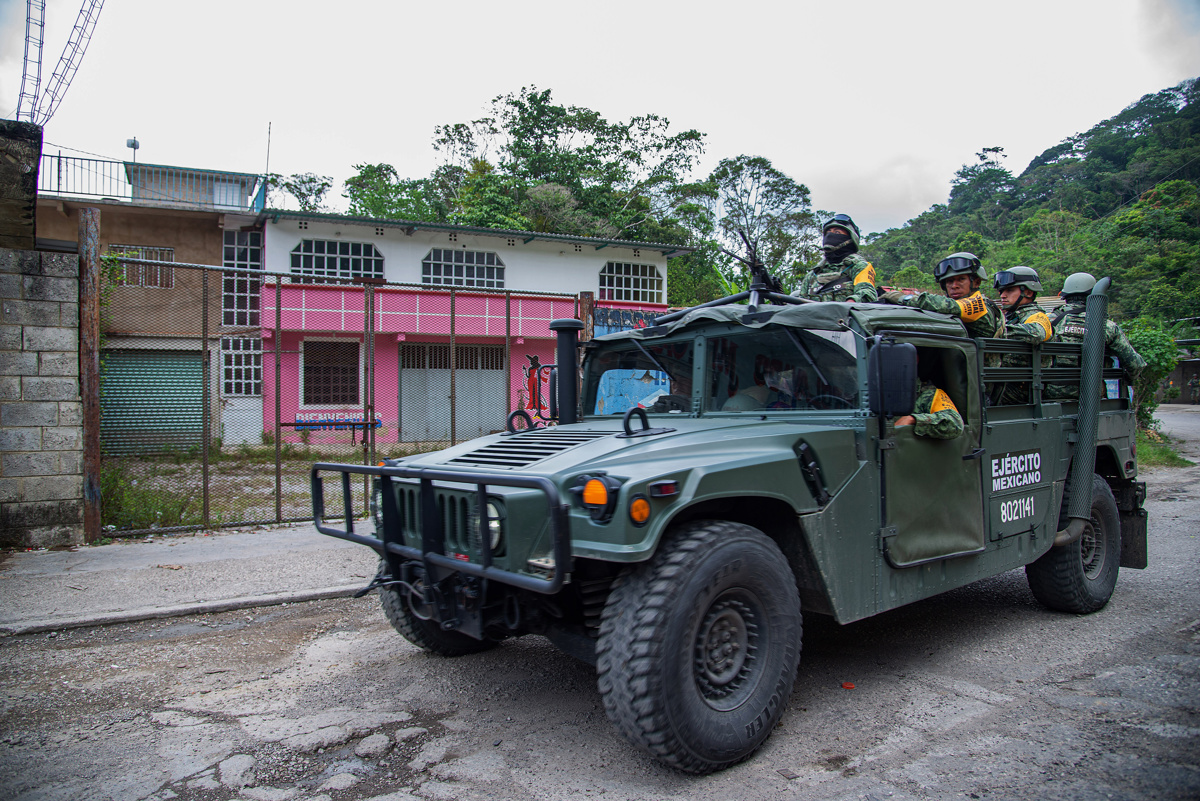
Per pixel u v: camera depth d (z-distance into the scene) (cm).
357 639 454
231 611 514
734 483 278
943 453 360
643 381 423
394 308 1672
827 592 307
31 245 685
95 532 696
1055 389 463
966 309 414
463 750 301
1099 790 252
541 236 1877
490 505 283
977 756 281
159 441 928
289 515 835
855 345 332
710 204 3559
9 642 451
